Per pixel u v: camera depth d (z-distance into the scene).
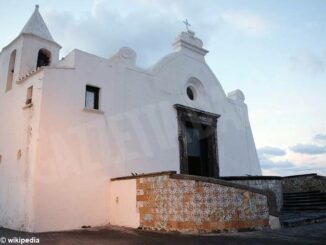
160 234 8.20
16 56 13.71
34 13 14.97
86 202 10.23
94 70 11.68
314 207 13.41
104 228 9.70
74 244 6.98
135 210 9.74
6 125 12.38
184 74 16.03
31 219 9.02
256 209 8.79
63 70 10.72
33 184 9.27
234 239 7.09
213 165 16.08
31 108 10.52
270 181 14.02
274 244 6.39
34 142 9.84
